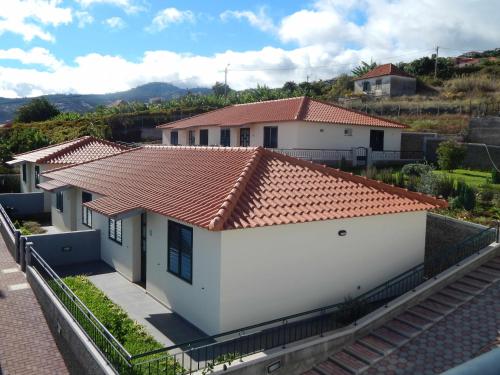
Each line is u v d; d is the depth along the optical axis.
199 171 17.09
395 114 50.47
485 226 16.48
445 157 28.25
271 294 12.58
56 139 55.25
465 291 13.77
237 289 11.94
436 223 18.08
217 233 11.66
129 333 11.82
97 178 21.05
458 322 12.42
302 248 13.10
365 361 11.25
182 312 13.29
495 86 58.88
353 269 14.31
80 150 32.41
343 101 58.84
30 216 28.64
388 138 35.12
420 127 42.03
